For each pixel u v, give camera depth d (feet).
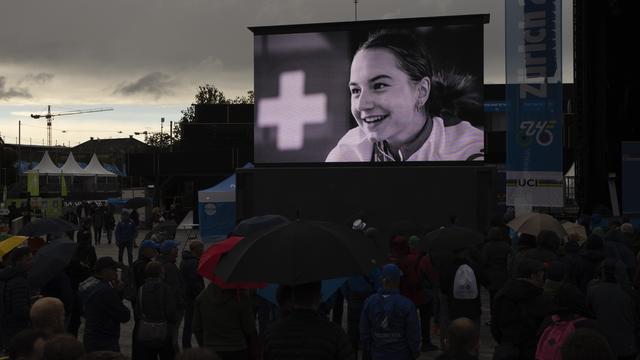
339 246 15.12
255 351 23.72
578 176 85.35
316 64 86.89
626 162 79.77
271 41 88.38
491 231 38.11
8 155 315.99
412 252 35.58
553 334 19.38
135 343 28.71
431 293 36.47
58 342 13.01
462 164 82.43
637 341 25.57
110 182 271.90
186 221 156.66
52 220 42.86
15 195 215.10
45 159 224.12
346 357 15.38
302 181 86.12
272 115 88.53
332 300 33.32
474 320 30.27
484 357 35.37
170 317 27.14
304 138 87.40
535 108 64.95
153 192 183.73
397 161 84.07
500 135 165.68
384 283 23.18
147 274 27.45
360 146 85.40
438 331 37.11
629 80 85.87
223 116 185.68
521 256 33.96
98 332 25.35
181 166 168.14
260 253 15.10
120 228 77.51
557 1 63.87
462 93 82.33
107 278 25.89
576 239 34.09
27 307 27.78
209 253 21.71
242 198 87.76
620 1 81.92
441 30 82.79
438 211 81.71
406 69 83.97
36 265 29.55
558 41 64.28
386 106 84.38
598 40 84.58
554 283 22.41
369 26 85.05
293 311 15.70
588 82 84.79
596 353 11.05
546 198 64.80
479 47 81.87
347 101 86.02
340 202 84.89
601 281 25.09
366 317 23.20
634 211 79.25
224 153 168.25
